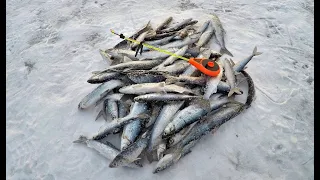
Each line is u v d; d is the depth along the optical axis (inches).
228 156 26.5
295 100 31.0
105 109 29.6
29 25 44.5
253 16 43.1
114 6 46.6
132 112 27.1
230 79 30.3
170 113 26.8
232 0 46.5
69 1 48.7
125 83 30.7
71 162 27.0
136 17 43.7
